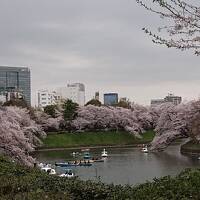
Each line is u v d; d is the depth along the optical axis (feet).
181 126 269.44
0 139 164.35
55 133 384.68
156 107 416.67
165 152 289.33
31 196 38.37
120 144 378.12
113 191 42.27
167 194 35.68
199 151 265.95
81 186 43.55
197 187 35.91
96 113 405.18
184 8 32.17
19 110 321.11
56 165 223.51
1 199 38.14
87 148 351.87
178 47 33.37
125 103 492.95
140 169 197.26
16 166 59.26
